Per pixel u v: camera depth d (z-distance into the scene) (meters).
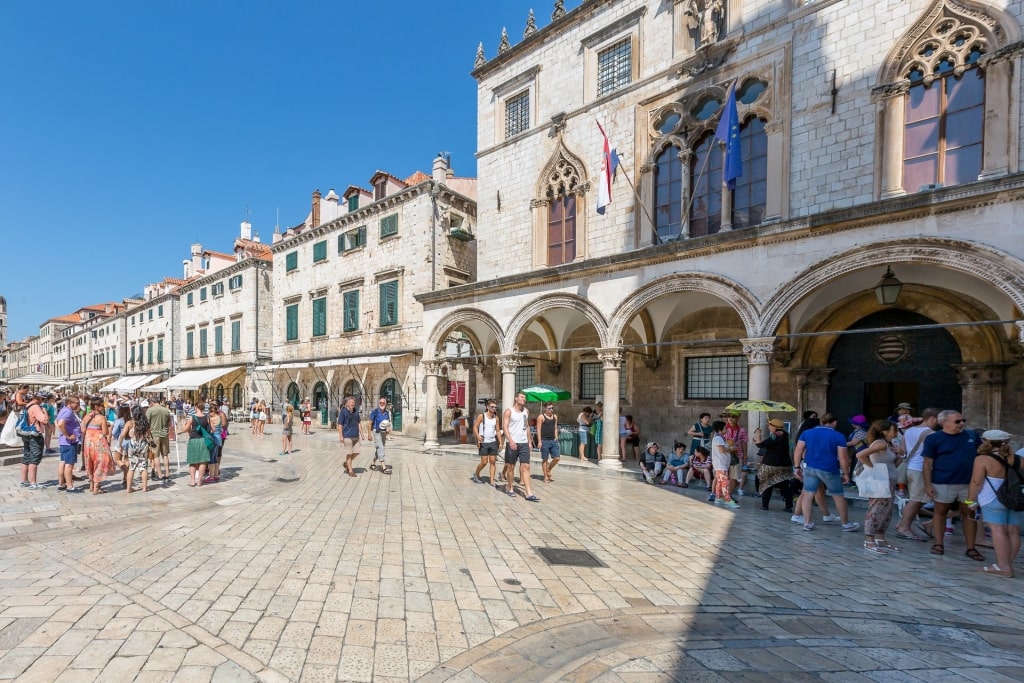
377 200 24.94
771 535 7.68
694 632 4.41
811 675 3.62
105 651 3.82
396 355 22.34
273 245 31.62
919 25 10.26
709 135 13.41
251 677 3.52
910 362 12.16
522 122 17.97
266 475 12.29
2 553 6.16
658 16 14.35
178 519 7.86
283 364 28.78
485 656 3.91
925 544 7.36
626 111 14.95
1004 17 9.31
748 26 12.62
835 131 11.20
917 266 10.45
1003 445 6.25
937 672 3.65
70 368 69.38
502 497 9.94
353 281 26.02
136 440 10.04
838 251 10.01
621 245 14.88
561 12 16.86
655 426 16.42
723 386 15.14
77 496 9.62
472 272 25.00
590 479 12.46
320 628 4.30
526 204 17.41
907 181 10.44
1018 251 8.20
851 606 5.07
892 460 7.27
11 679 3.40
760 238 11.02
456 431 21.44
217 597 4.89
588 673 3.66
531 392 15.77
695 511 9.19
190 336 39.31
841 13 11.24
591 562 6.20
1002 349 10.85
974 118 9.74
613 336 13.56
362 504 9.06
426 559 6.14
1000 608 5.08
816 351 13.40
